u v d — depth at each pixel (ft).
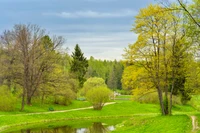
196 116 131.23
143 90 142.31
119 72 535.60
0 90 204.33
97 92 243.81
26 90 222.48
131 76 139.95
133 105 273.13
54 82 229.25
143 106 270.05
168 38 132.05
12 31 259.60
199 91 150.00
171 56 132.98
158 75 136.87
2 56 226.38
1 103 196.95
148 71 137.28
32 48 216.74
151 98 260.21
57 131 148.66
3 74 218.59
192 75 137.18
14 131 147.64
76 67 370.32
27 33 216.54
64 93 241.35
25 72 212.43
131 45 138.31
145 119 146.92
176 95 237.45
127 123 158.51
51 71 225.15
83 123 183.32
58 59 231.50
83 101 299.79
